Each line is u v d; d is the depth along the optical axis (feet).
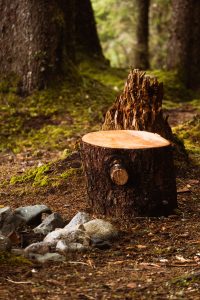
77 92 39.11
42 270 16.52
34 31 38.37
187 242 19.01
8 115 36.40
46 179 25.85
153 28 74.59
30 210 21.42
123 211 21.38
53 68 39.01
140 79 25.89
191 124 34.12
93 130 34.86
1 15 39.01
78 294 14.64
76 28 52.39
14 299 14.32
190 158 28.02
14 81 38.68
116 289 15.03
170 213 21.76
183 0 52.95
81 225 19.30
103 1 73.67
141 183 21.20
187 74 53.21
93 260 17.47
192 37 53.36
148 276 16.06
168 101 46.91
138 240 19.36
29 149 32.94
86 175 22.08
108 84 48.16
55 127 35.47
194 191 24.77
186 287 14.99
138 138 22.30
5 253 17.25
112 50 75.51
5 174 28.78
